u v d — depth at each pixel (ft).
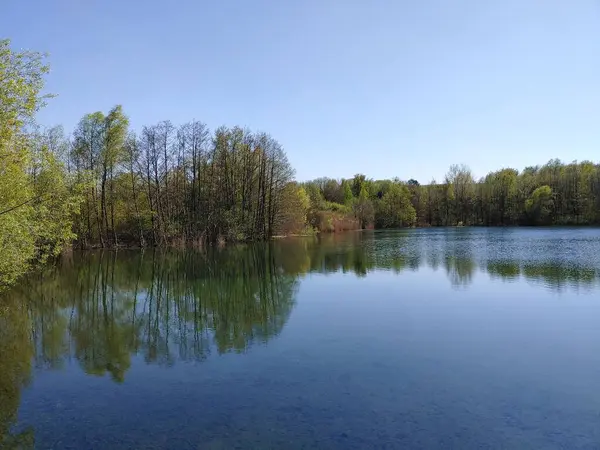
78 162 160.76
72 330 56.24
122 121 164.55
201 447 25.67
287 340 47.37
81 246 166.50
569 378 35.42
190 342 48.88
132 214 178.09
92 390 35.22
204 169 193.57
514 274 86.89
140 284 90.99
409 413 29.43
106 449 25.86
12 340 51.72
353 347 44.21
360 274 93.40
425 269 97.25
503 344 44.55
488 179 339.77
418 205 361.51
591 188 276.82
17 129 50.42
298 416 29.25
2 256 54.70
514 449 24.94
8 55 47.29
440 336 47.52
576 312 56.85
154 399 32.89
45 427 28.86
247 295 76.28
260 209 210.79
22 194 55.83
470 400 31.40
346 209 322.96
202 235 184.85
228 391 33.86
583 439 25.98
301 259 126.00
